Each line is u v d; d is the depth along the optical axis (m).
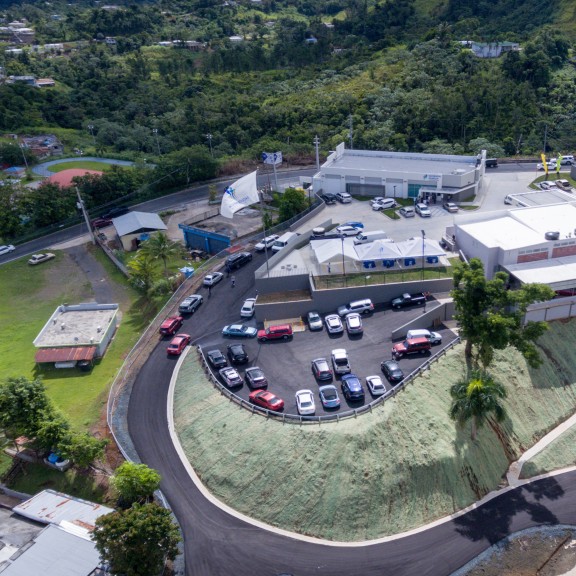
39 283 116.81
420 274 91.19
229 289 98.62
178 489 64.12
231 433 67.50
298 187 140.88
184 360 82.44
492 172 141.00
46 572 54.78
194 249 121.38
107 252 124.94
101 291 111.12
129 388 78.75
